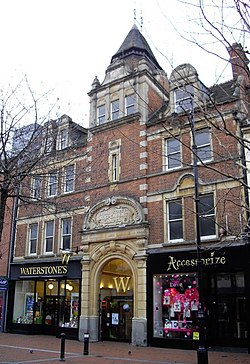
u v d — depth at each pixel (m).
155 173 19.86
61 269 22.30
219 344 16.41
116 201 20.75
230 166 17.22
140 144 20.52
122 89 22.75
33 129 15.61
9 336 21.77
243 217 15.63
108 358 13.95
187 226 18.08
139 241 19.14
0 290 24.45
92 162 21.94
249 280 15.67
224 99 18.19
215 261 16.61
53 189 23.78
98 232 21.00
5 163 13.51
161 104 23.05
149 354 15.06
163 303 18.03
